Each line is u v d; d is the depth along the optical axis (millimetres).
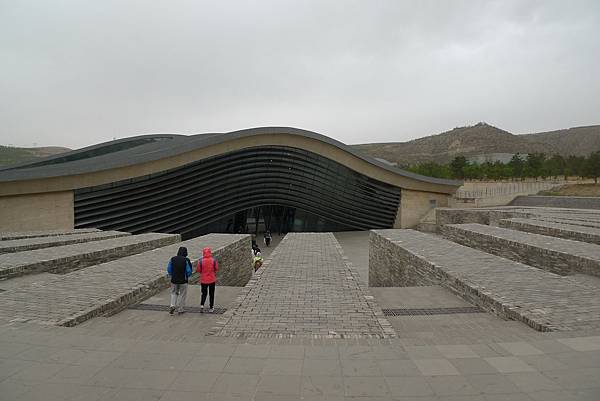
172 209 28969
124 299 8258
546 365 4617
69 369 4617
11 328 6020
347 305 7355
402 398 3928
